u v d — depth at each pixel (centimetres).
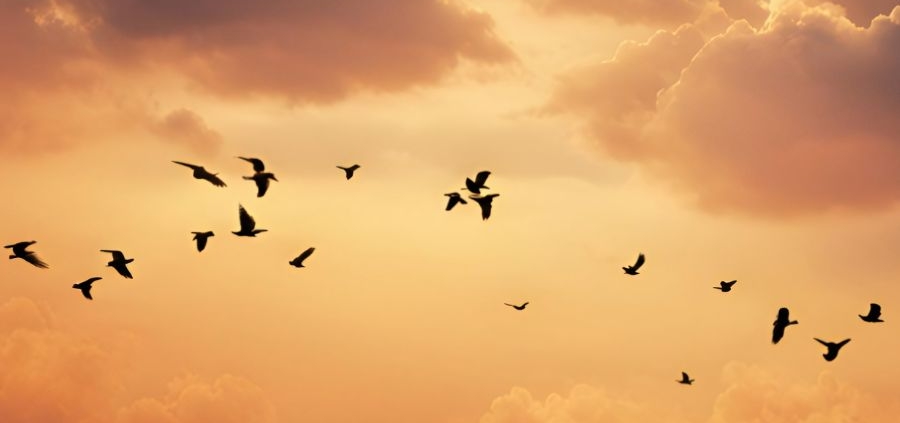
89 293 8612
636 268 11119
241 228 7575
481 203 8675
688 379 14025
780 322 7756
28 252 8088
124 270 8712
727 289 11169
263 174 7119
